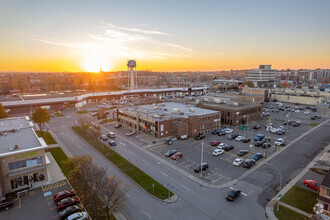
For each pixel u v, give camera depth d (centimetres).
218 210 3428
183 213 3353
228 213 3359
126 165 4953
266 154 5703
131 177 4397
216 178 4428
